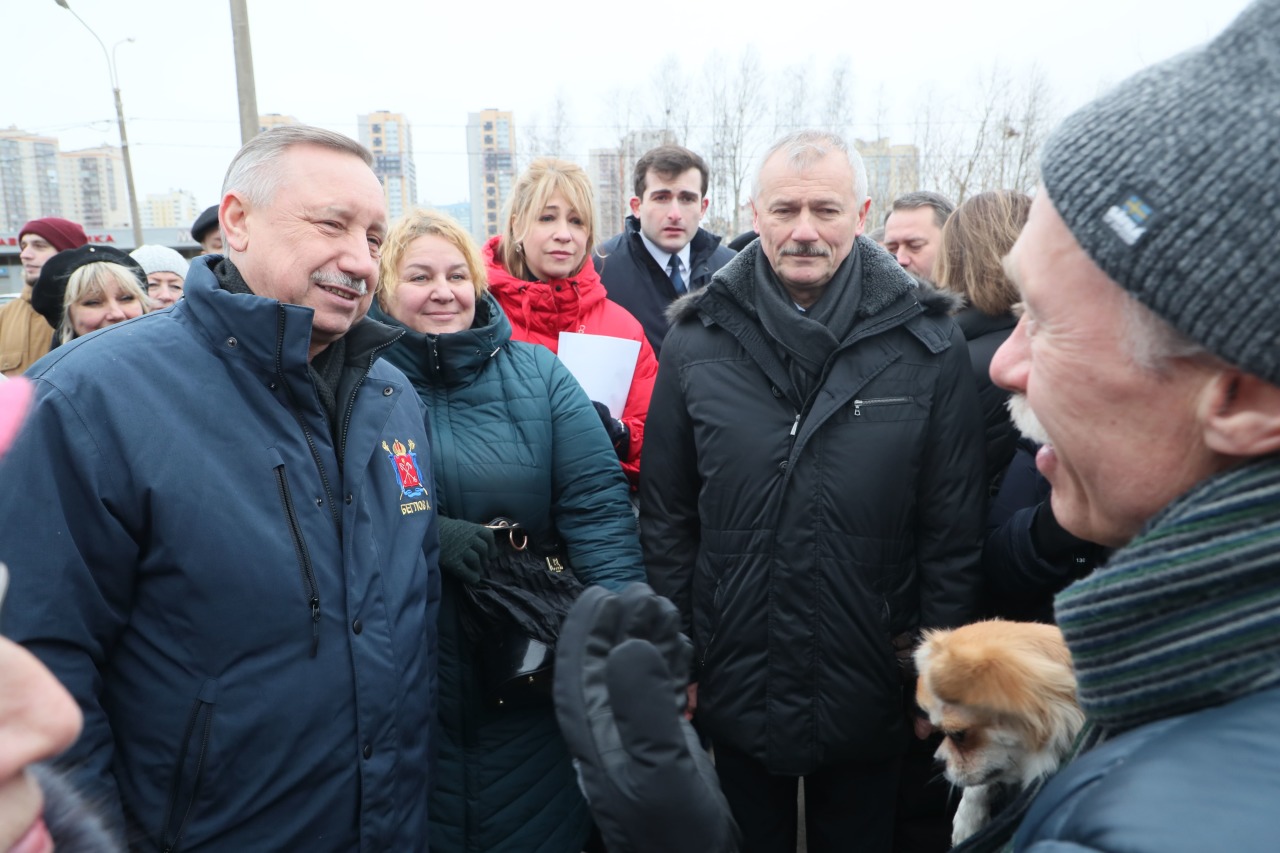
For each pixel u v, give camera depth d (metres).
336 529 1.38
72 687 1.16
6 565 1.12
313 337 1.46
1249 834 0.39
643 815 0.74
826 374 1.93
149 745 1.25
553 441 2.10
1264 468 0.50
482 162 39.97
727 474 1.97
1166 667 0.50
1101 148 0.54
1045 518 1.74
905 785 2.25
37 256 3.94
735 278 2.03
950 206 3.56
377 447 1.52
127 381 1.24
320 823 1.32
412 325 2.05
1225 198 0.48
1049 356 0.62
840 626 1.90
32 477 1.15
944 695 1.23
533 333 2.72
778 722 1.94
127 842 1.24
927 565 1.97
